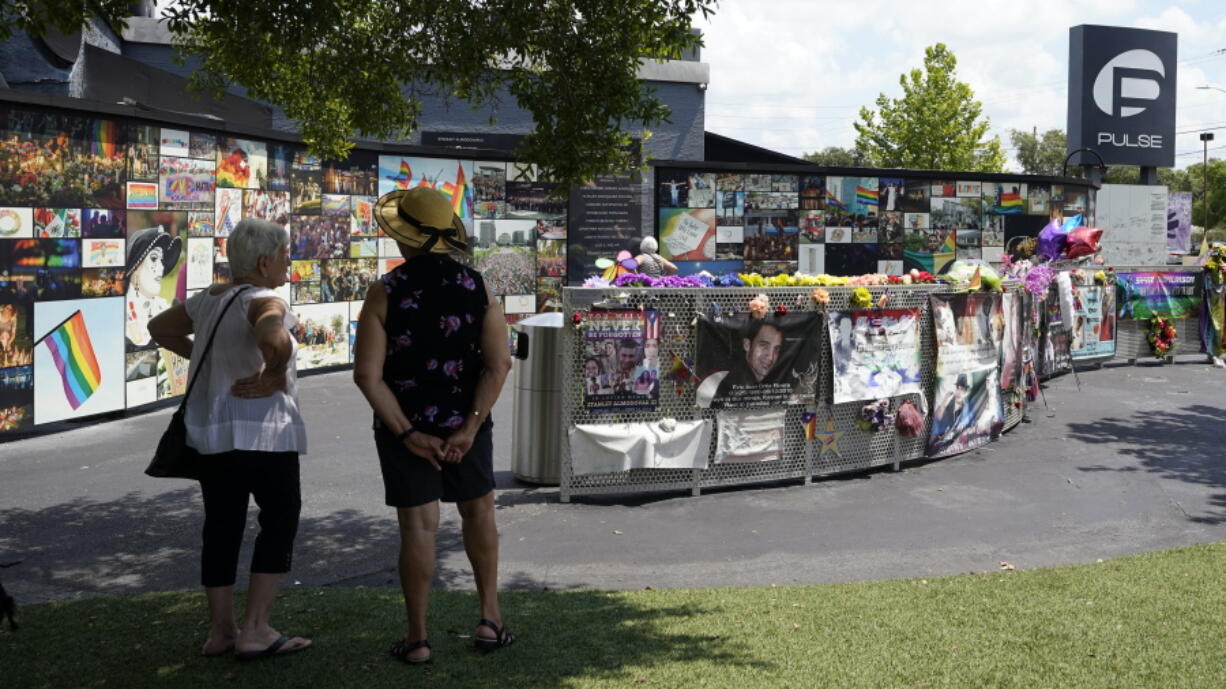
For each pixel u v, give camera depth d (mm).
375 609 4812
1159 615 4777
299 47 6570
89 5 6059
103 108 10570
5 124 9625
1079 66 35844
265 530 4047
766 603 5062
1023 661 4086
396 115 7695
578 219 17469
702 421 8000
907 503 7824
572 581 5793
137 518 7008
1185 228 61438
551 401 8172
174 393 12203
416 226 3861
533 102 6754
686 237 18000
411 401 3838
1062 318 14328
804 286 8461
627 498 7941
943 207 19375
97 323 10773
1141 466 9164
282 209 13953
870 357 8742
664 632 4484
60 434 10195
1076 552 6484
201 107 16297
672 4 6363
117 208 10953
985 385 10023
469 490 4027
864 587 5453
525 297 17188
